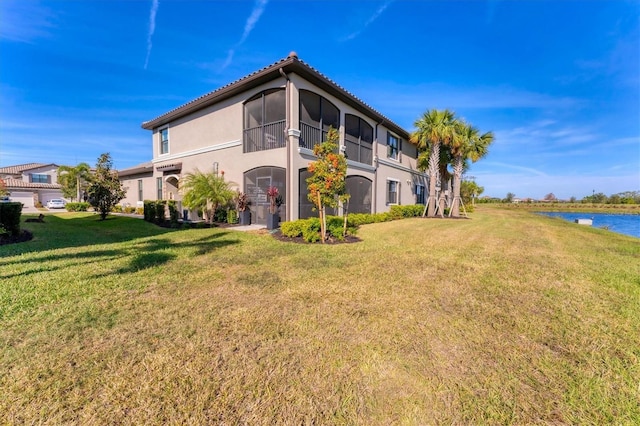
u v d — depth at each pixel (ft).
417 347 8.35
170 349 8.02
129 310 10.58
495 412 5.88
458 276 15.66
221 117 41.32
